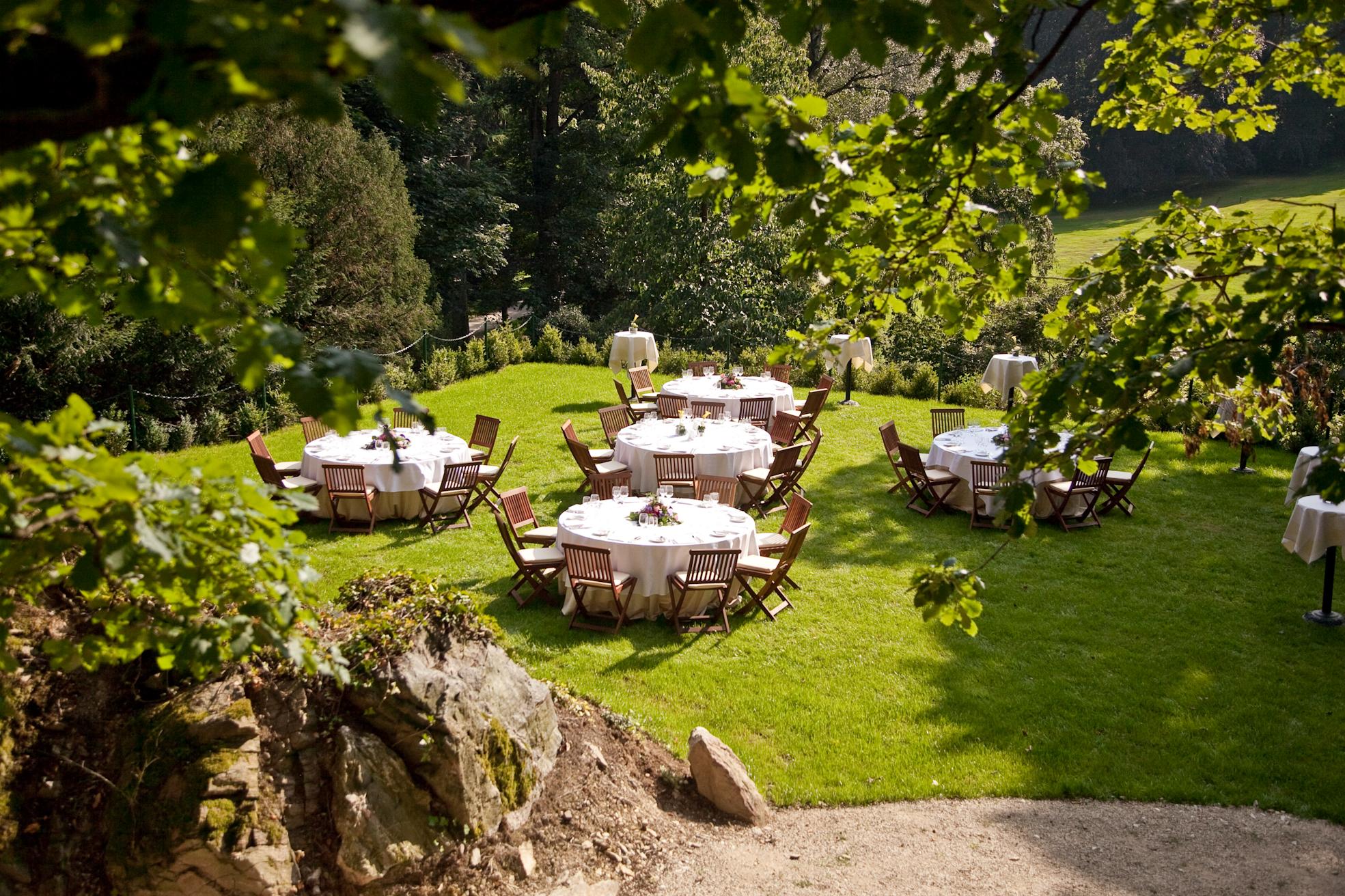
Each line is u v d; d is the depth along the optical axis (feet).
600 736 24.34
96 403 59.52
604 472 45.85
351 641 19.39
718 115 7.64
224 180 5.08
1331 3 16.97
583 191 120.98
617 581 32.58
